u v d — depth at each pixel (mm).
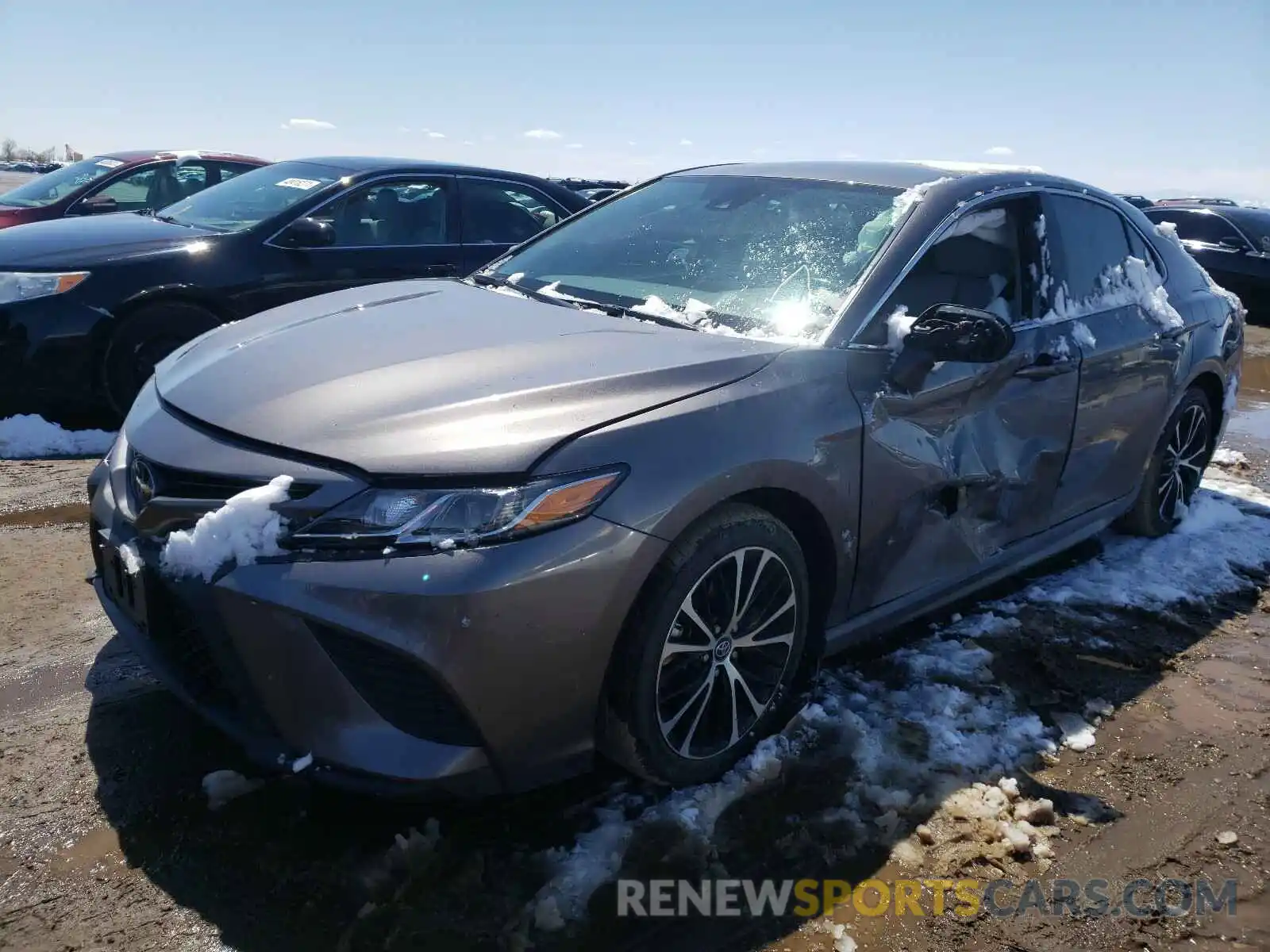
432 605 1944
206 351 2797
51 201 8555
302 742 2053
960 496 2992
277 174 6117
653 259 3240
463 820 2295
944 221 3059
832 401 2543
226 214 5816
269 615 2004
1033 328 3246
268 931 1959
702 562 2273
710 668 2396
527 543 2008
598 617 2094
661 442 2209
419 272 5875
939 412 2844
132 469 2420
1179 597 3738
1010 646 3289
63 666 2924
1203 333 4152
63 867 2102
